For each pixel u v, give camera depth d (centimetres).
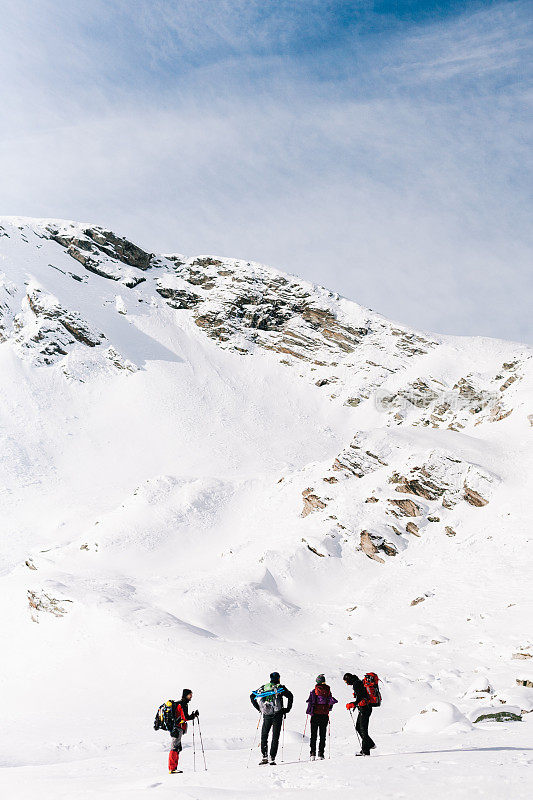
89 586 5025
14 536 8650
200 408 13175
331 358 15638
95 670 3803
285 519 6931
